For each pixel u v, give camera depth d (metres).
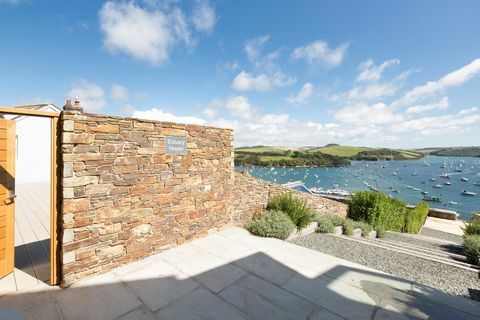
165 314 2.57
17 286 3.00
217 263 3.82
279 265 3.82
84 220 3.15
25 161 11.93
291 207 6.84
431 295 3.09
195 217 4.77
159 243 4.11
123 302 2.76
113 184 3.44
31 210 6.58
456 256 5.94
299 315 2.61
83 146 3.10
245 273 3.53
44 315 2.49
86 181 3.14
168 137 4.18
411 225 10.82
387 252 5.46
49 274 3.31
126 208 3.61
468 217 29.75
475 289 3.81
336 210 10.92
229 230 5.47
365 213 9.73
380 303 2.87
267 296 2.96
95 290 2.97
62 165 2.96
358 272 3.66
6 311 1.84
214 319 2.51
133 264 3.68
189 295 2.93
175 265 3.70
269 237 5.28
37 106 12.19
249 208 6.84
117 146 3.46
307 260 4.04
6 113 2.66
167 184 4.20
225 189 5.48
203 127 4.87
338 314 2.64
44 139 12.48
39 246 4.23
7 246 3.25
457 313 2.70
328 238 6.48
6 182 3.21
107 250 3.41
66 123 2.94
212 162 5.11
